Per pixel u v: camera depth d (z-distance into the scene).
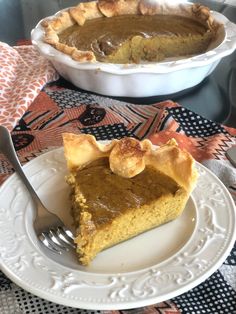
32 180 0.30
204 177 0.30
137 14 0.61
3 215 0.27
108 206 0.27
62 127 0.39
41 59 0.49
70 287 0.23
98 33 0.57
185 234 0.27
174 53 0.59
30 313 0.24
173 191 0.28
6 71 0.46
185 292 0.24
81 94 0.45
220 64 0.51
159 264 0.25
